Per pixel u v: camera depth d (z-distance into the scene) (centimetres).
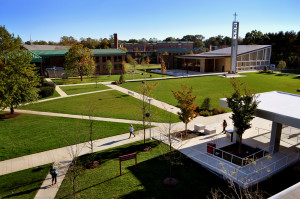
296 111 1714
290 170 1587
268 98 2158
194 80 5797
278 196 383
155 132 2333
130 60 10025
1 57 2831
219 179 1501
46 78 6525
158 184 1444
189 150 1894
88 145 2028
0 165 1708
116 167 1659
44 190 1402
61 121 2688
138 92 4272
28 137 2214
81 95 4169
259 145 1948
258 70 7594
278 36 9162
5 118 2831
